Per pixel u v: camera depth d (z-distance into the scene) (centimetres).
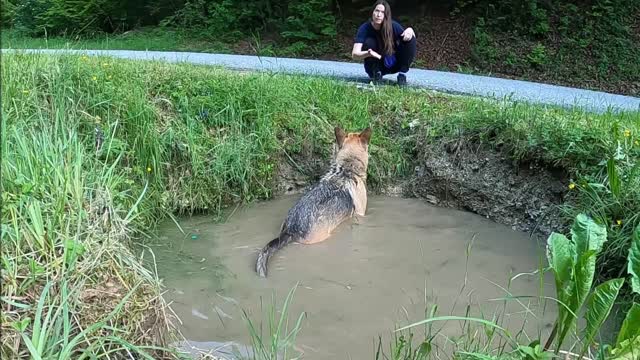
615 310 379
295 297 383
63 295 263
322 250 457
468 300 385
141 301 303
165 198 537
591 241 254
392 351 316
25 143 380
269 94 627
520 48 1270
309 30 1452
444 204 590
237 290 392
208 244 477
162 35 1552
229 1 1538
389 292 393
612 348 257
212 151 575
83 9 1719
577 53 1241
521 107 616
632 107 758
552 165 521
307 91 667
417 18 1436
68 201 352
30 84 538
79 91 552
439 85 812
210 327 346
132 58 830
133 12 1728
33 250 301
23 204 325
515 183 546
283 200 594
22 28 1723
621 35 1257
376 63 764
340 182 515
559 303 251
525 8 1309
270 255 436
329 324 352
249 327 347
